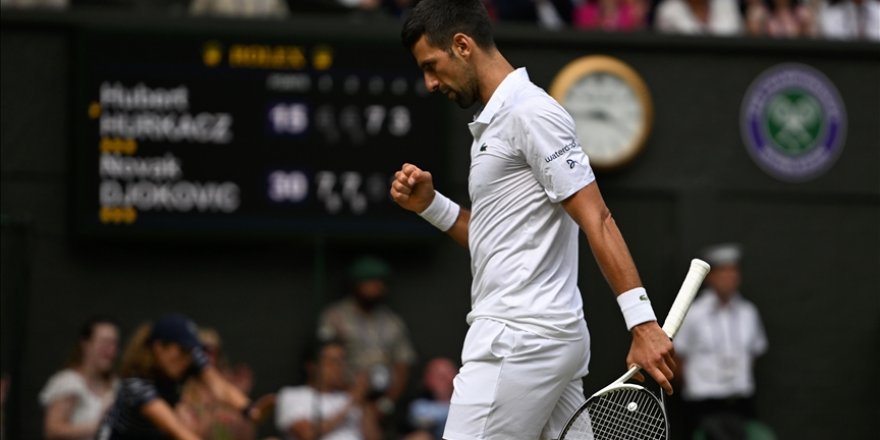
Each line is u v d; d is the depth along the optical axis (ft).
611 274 47.91
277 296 108.99
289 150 107.45
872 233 119.24
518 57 113.29
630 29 115.65
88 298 106.52
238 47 107.04
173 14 106.83
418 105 108.68
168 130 106.22
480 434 49.80
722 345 110.01
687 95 116.67
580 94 113.50
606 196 115.14
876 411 118.01
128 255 107.45
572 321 49.83
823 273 118.21
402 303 110.01
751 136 117.39
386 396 104.42
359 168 108.17
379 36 108.58
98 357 97.60
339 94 107.96
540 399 49.93
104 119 105.50
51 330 105.70
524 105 49.29
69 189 106.42
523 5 120.57
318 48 107.86
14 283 96.73
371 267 106.22
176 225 106.01
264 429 103.14
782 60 118.32
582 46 114.21
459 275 110.83
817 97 118.73
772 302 117.29
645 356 47.39
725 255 110.11
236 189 106.83
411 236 108.58
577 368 50.55
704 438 108.99
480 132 50.83
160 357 80.94
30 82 106.42
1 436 94.12
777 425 116.47
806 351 117.50
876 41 119.34
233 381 106.83
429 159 108.68
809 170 118.52
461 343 110.42
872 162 119.44
